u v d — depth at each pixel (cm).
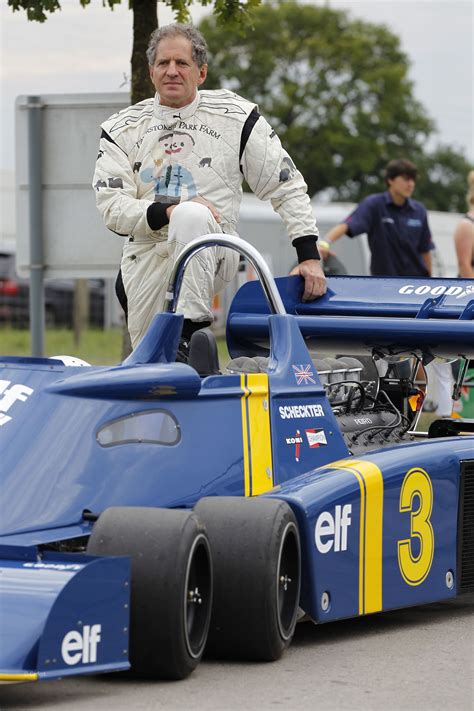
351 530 771
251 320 992
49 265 1389
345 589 767
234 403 771
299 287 1005
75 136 1369
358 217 1655
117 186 961
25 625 600
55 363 756
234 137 957
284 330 829
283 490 752
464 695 659
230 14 1388
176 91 947
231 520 704
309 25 8381
